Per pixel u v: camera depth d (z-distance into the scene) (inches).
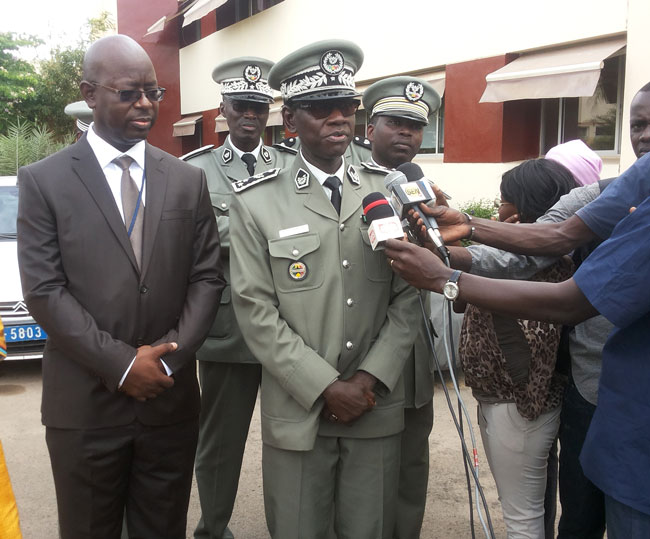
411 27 357.1
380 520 87.9
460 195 336.8
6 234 232.8
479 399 91.0
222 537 121.0
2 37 786.8
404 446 110.1
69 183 85.4
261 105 136.1
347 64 86.0
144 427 88.7
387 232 74.2
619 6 255.8
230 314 117.2
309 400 82.1
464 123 329.4
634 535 64.3
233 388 119.2
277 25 481.4
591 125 292.8
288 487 85.7
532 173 92.3
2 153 504.1
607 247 61.5
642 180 73.8
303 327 86.0
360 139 156.4
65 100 818.2
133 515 94.3
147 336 88.0
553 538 103.6
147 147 92.5
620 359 65.2
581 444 84.8
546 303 64.8
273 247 86.2
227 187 132.8
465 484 142.1
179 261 90.4
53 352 88.0
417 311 91.9
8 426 174.7
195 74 624.7
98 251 85.2
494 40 309.6
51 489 141.2
